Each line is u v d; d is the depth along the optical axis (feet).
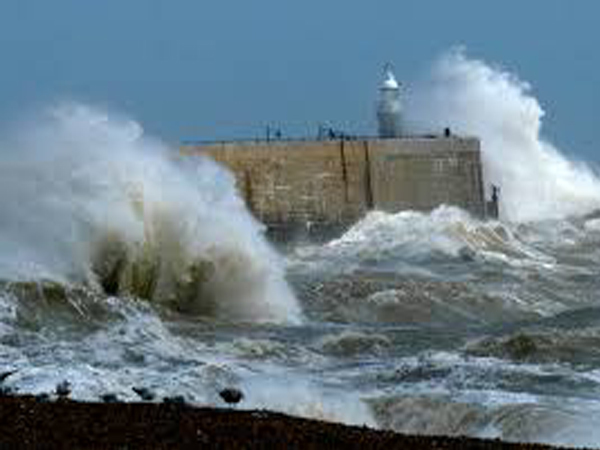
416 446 128.06
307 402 164.04
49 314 221.05
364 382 179.42
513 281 345.10
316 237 505.66
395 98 649.20
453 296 289.33
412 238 463.01
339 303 276.62
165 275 268.82
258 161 503.20
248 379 176.86
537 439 150.10
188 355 197.88
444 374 182.29
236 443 124.98
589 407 161.17
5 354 189.78
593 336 211.82
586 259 454.81
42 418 131.44
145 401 147.95
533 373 182.60
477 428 155.63
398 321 268.62
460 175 545.44
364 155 522.06
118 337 209.77
